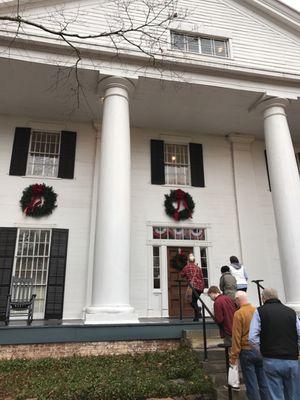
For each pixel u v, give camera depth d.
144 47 10.89
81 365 7.30
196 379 6.45
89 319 8.29
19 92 11.41
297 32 13.14
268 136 11.70
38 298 11.29
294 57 12.81
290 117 13.20
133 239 12.42
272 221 13.98
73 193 12.38
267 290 5.02
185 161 14.10
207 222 13.26
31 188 11.97
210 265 12.78
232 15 12.80
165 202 13.02
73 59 10.13
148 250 12.45
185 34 12.23
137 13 11.47
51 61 9.97
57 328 7.95
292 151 11.36
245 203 13.73
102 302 8.62
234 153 14.34
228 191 13.92
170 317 11.74
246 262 13.01
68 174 12.52
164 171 13.48
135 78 10.47
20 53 9.81
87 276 11.53
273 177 11.23
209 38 12.48
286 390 4.50
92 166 12.86
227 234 13.35
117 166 9.69
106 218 9.24
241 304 5.55
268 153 11.61
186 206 13.10
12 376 6.75
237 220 13.59
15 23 10.00
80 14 10.83
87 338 8.02
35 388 6.10
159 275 12.38
